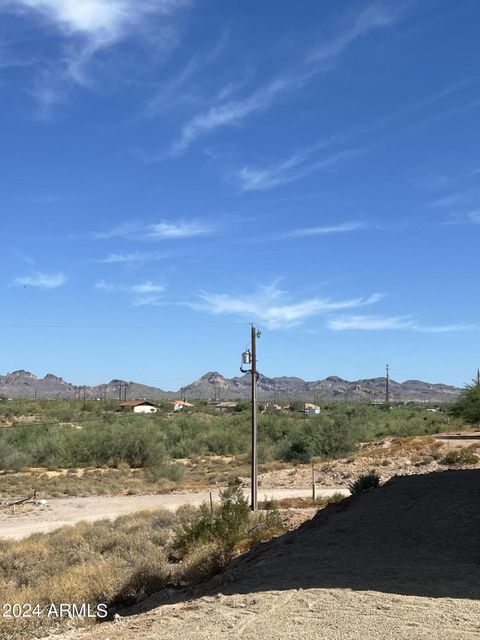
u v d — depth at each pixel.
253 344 33.28
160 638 8.95
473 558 11.90
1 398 136.50
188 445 73.25
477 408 47.22
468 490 17.42
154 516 30.77
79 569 17.02
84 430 71.12
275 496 38.59
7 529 32.81
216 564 14.88
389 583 10.46
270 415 87.31
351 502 18.64
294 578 11.45
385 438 68.50
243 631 8.73
